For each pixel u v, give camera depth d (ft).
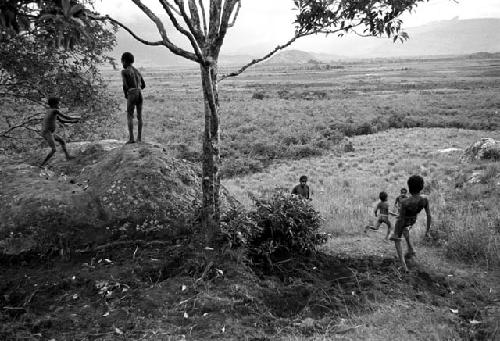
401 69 437.99
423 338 18.33
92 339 17.51
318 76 392.88
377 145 93.45
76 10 12.39
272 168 79.36
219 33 22.39
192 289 20.75
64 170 29.32
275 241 26.07
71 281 21.04
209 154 24.25
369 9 21.53
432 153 78.28
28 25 12.55
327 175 69.31
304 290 22.25
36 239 22.84
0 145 47.57
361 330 18.84
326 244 30.19
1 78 41.96
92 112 50.01
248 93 231.50
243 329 18.56
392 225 36.14
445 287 24.21
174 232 24.43
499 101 145.18
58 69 44.06
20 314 19.34
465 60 645.92
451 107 140.56
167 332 18.02
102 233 23.82
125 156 27.30
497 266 26.58
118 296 20.26
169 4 20.31
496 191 43.52
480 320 20.38
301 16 22.33
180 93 235.20
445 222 32.89
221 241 23.99
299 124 117.08
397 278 24.68
